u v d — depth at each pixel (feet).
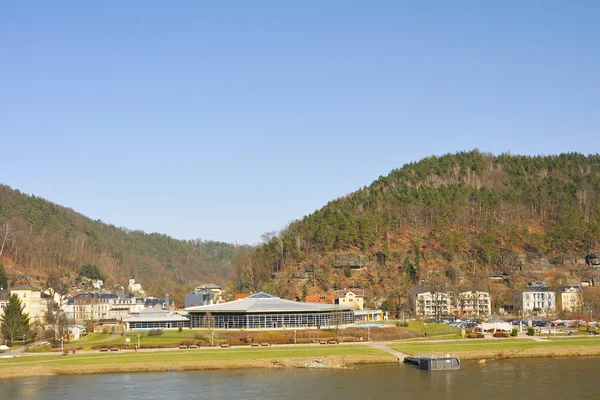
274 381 522.88
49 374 553.64
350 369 580.71
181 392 479.82
